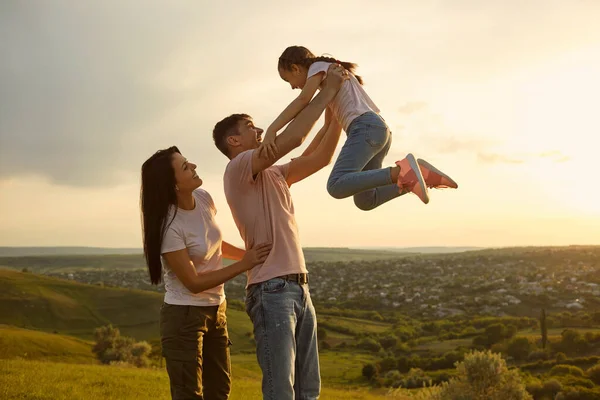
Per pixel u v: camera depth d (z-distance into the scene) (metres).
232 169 3.42
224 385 3.95
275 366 3.25
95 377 14.92
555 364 77.19
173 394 3.65
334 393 25.12
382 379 73.25
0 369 14.09
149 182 3.61
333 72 3.54
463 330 124.19
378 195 3.65
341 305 177.38
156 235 3.57
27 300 108.31
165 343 3.66
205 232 3.76
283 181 3.69
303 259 3.52
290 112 3.45
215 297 3.78
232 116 3.79
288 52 3.85
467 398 29.30
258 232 3.42
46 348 57.41
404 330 125.19
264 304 3.31
